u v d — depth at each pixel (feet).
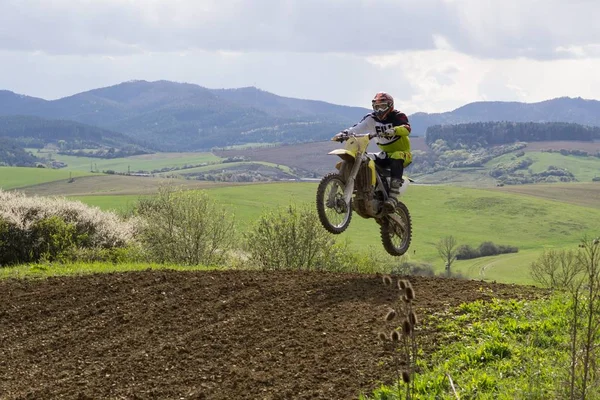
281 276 35.09
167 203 67.67
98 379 23.48
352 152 32.07
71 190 459.32
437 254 296.51
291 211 62.49
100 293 33.47
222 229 68.03
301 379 22.27
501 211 399.44
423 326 25.59
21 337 28.58
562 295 27.61
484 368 21.75
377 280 33.47
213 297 31.55
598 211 408.05
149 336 27.32
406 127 33.68
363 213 33.60
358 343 24.57
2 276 40.45
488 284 32.24
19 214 58.18
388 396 20.35
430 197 432.66
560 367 20.84
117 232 64.75
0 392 22.82
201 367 23.85
